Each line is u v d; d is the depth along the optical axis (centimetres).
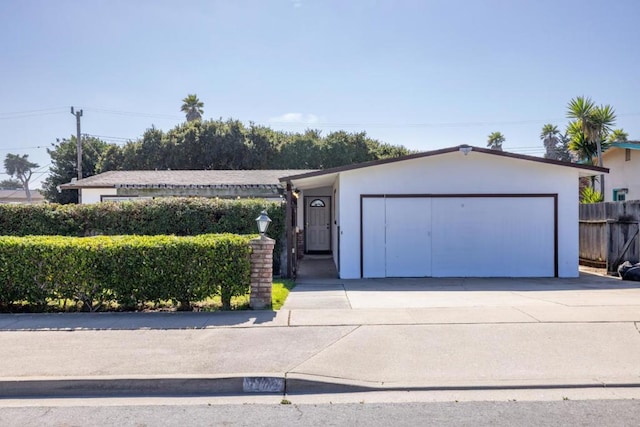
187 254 862
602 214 1555
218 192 1836
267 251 873
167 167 3438
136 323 764
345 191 1382
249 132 3531
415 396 517
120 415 477
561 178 1386
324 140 3666
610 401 499
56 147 4025
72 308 886
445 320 766
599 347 638
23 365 579
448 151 1352
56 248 864
